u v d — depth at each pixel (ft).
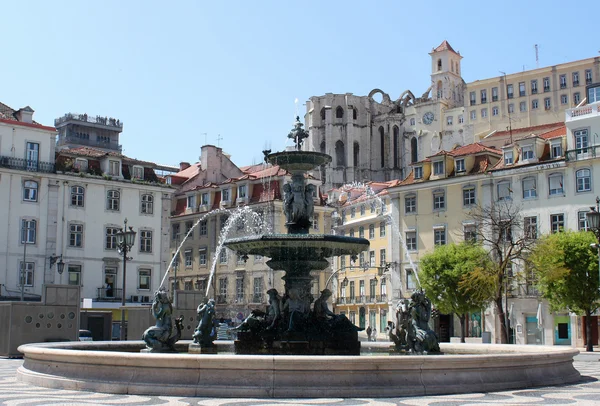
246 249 61.57
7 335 93.50
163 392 42.09
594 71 319.88
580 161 159.53
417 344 61.62
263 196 207.31
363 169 427.33
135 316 114.32
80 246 171.22
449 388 43.83
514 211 166.20
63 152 174.60
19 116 169.78
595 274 137.08
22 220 163.02
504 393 44.29
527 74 341.00
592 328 154.40
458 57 430.20
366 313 215.51
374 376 42.37
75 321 98.58
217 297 215.10
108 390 43.73
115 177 178.50
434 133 392.27
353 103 431.02
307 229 63.82
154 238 183.93
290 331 58.39
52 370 48.65
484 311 162.40
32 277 163.12
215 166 241.14
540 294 159.63
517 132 226.17
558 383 51.21
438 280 153.48
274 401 39.58
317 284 230.89
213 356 42.11
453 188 182.09
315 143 426.92
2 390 45.50
